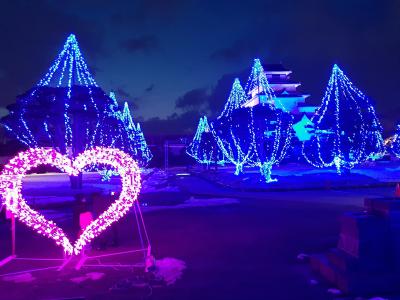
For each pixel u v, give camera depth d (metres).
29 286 8.06
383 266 7.22
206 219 16.00
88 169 29.64
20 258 10.23
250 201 21.81
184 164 84.56
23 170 9.17
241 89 40.75
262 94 56.56
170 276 8.39
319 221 14.80
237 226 14.23
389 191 25.78
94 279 8.38
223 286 7.77
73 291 7.70
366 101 35.84
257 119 33.19
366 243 7.27
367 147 35.69
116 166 9.66
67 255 10.15
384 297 6.95
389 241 7.29
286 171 42.47
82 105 27.70
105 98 29.09
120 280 8.27
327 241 11.23
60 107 27.02
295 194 25.27
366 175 35.44
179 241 11.92
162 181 41.00
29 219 9.34
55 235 9.59
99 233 9.92
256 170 47.94
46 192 27.47
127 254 10.45
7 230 14.68
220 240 11.94
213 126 41.53
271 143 35.75
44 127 27.83
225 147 44.56
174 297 7.23
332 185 28.94
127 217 17.02
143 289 7.60
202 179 44.41
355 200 21.20
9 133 31.91
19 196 9.20
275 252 10.30
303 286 7.64
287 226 13.97
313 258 8.71
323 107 36.91
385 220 7.36
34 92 27.34
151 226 14.66
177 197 24.25
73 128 28.52
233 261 9.56
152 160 83.25
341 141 34.88
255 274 8.48
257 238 12.08
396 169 43.66
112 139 34.84
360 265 7.18
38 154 9.03
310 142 43.78
